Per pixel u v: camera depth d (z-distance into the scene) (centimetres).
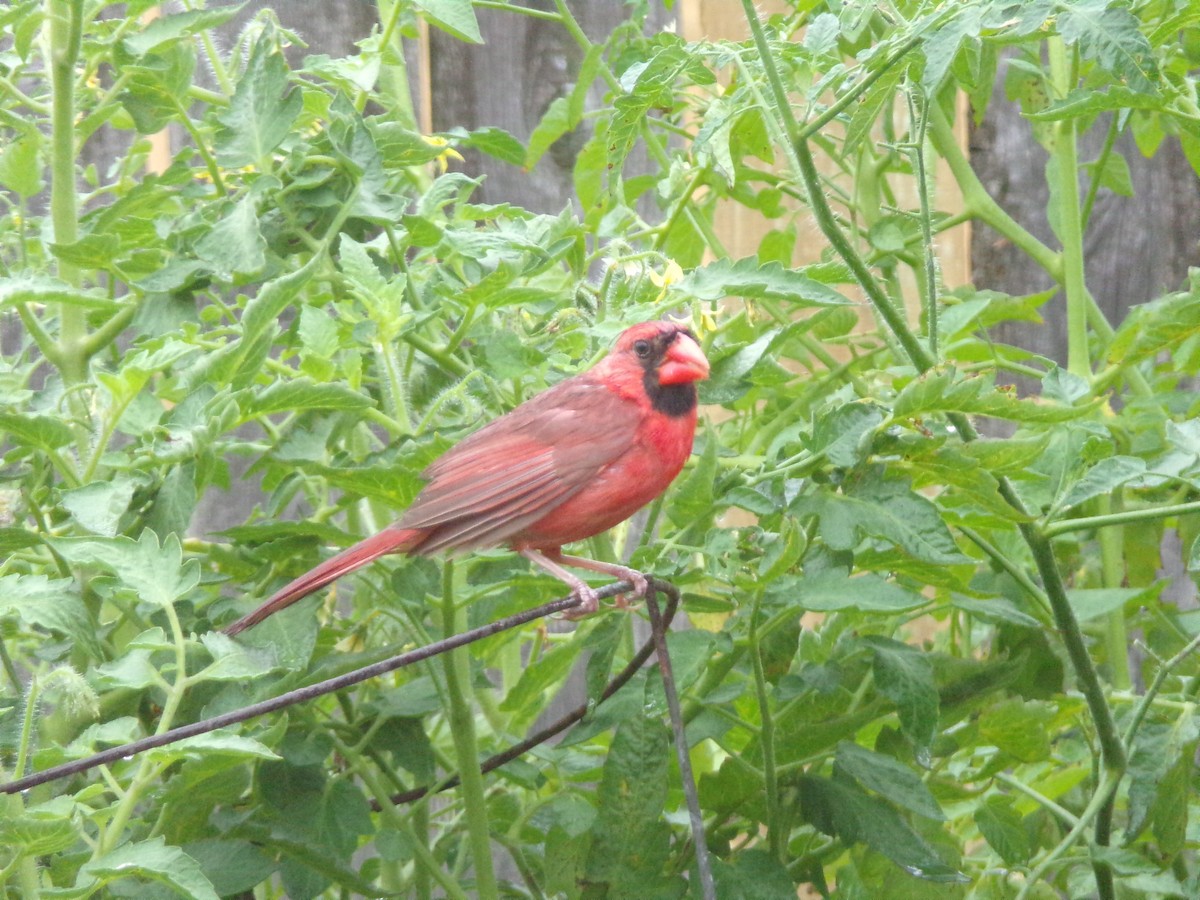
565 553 595
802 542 456
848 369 665
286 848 475
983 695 544
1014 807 608
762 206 730
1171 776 496
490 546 511
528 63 823
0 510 481
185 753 391
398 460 490
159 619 509
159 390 530
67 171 538
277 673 490
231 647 430
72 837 392
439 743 606
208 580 508
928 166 692
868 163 711
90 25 572
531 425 522
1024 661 548
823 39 480
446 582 489
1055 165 705
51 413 502
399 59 608
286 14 756
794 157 473
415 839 504
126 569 430
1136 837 493
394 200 536
